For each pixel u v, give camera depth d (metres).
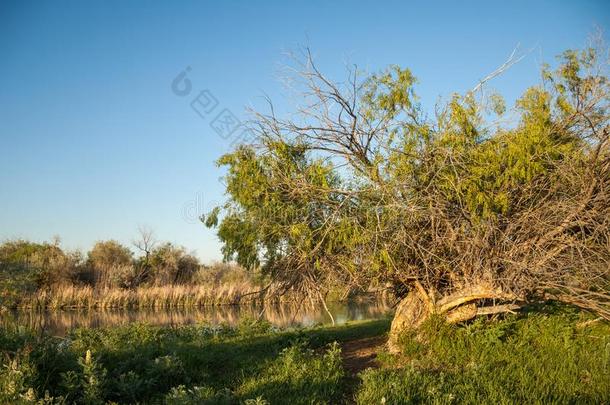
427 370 8.05
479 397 6.72
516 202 9.13
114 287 42.03
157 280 44.97
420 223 9.41
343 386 7.72
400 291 10.82
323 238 9.20
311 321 18.41
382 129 9.05
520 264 8.45
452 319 9.58
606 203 8.66
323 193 9.45
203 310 32.97
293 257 10.19
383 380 7.43
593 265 8.55
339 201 9.49
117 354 8.95
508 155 8.39
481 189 8.40
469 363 8.23
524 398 6.84
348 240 9.18
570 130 9.16
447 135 8.71
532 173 8.37
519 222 8.80
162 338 13.17
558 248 8.76
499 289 8.93
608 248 8.47
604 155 8.66
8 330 8.30
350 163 9.47
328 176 9.62
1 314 26.69
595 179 8.32
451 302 9.48
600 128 8.85
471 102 8.95
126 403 7.00
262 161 9.71
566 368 8.04
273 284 11.25
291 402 6.68
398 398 6.64
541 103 8.62
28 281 37.09
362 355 10.22
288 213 9.72
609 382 7.32
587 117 8.45
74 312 32.53
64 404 6.26
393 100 8.93
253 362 9.14
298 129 9.45
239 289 36.62
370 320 17.52
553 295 9.48
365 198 9.19
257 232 9.95
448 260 9.56
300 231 9.21
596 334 9.52
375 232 8.70
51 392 6.83
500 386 7.10
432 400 6.66
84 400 6.68
